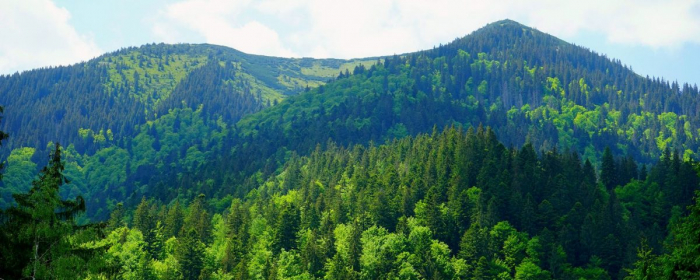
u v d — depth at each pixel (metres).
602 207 160.38
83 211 47.94
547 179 177.25
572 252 148.12
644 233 153.62
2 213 44.53
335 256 146.62
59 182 47.53
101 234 49.28
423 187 182.62
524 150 190.25
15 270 43.81
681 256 45.50
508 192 167.00
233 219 189.38
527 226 156.00
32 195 45.38
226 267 152.75
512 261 145.25
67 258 44.59
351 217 181.25
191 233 153.62
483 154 192.50
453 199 168.12
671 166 191.12
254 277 147.75
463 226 162.00
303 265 152.88
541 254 145.12
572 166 192.75
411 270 139.88
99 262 46.62
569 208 165.88
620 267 143.75
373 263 144.62
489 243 147.00
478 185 175.75
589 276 138.50
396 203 176.00
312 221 178.88
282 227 170.00
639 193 183.25
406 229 158.88
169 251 168.00
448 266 142.50
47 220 45.09
